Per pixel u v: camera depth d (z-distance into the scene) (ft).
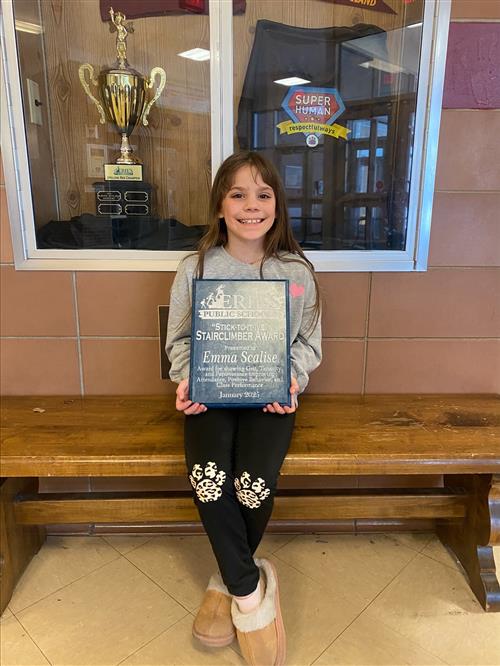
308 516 4.68
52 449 4.00
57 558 4.98
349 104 4.81
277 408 4.05
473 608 4.37
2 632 4.08
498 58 4.55
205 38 4.62
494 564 4.50
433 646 3.98
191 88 4.75
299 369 4.25
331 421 4.57
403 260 5.01
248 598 3.64
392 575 4.76
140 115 4.82
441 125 4.71
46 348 5.19
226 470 3.72
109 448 4.03
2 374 5.25
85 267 4.95
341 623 4.18
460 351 5.32
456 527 4.93
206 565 4.90
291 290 4.39
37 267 4.93
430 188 4.83
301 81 4.75
